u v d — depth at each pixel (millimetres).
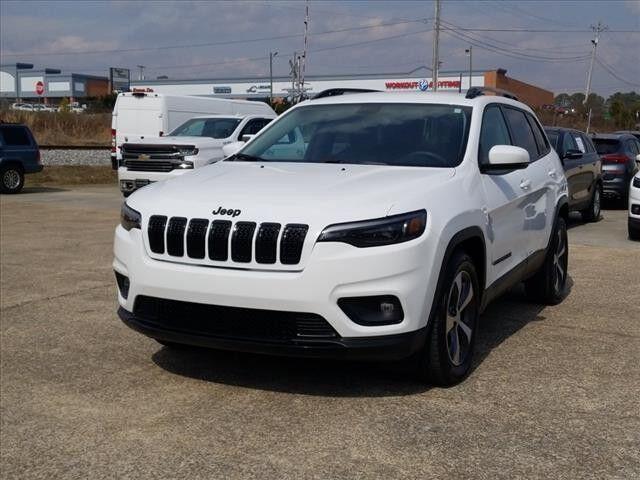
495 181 5398
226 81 85125
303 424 4156
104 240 11297
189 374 5000
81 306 6988
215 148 14797
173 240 4379
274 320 4184
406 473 3582
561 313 6664
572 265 9148
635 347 5586
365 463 3688
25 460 3838
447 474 3570
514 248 5781
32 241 11180
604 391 4648
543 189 6445
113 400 4590
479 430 4055
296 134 5836
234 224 4223
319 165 5219
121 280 4832
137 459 3803
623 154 16562
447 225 4469
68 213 15055
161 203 4559
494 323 6293
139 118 20594
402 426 4109
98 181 24156
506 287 5695
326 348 4117
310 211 4184
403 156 5293
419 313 4250
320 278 4066
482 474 3568
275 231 4145
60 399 4629
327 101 6191
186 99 20953
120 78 88375
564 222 7148
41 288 7785
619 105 68875
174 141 14484
